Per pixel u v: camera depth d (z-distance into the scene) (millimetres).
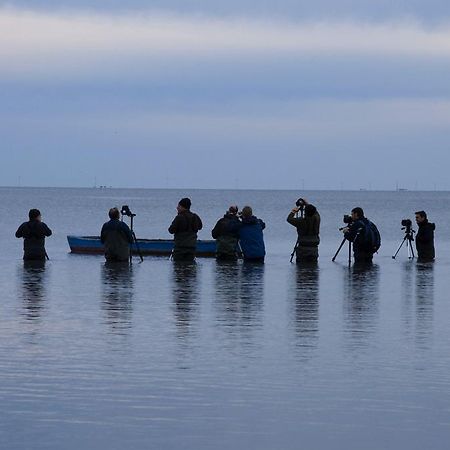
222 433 14938
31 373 18984
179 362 20156
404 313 27797
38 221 47094
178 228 47125
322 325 25344
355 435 14875
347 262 48469
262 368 19594
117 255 46094
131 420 15617
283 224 113875
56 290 33344
